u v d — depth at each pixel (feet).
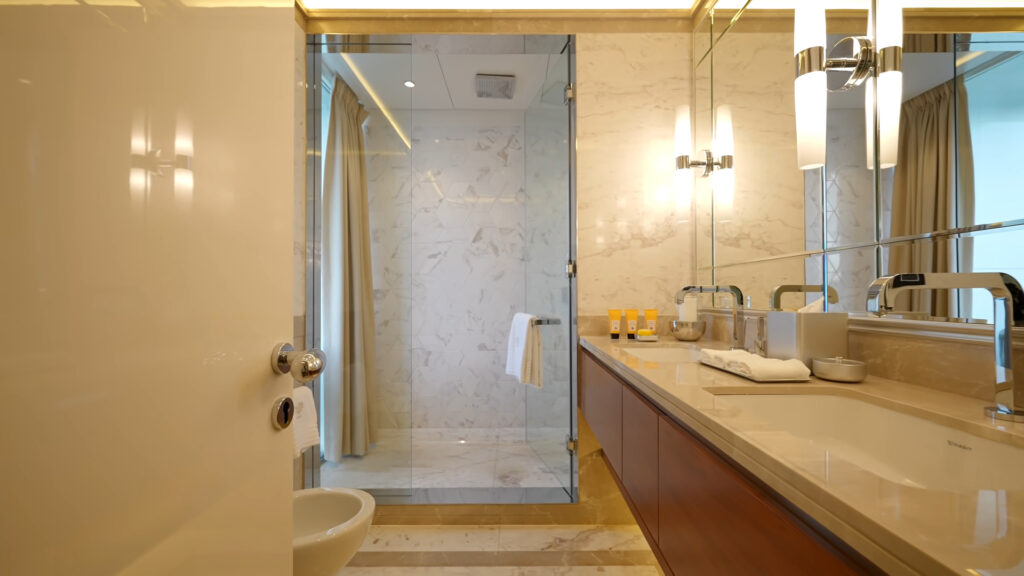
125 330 1.69
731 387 3.49
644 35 7.73
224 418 2.16
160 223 1.83
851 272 4.24
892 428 3.01
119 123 1.68
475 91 10.43
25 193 1.41
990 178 2.89
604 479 7.53
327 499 4.95
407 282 8.08
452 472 9.05
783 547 1.85
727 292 6.46
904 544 1.22
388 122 8.10
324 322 8.03
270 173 2.53
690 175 7.64
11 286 1.38
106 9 1.64
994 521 1.32
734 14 6.48
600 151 7.69
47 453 1.46
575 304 7.75
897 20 3.64
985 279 2.64
